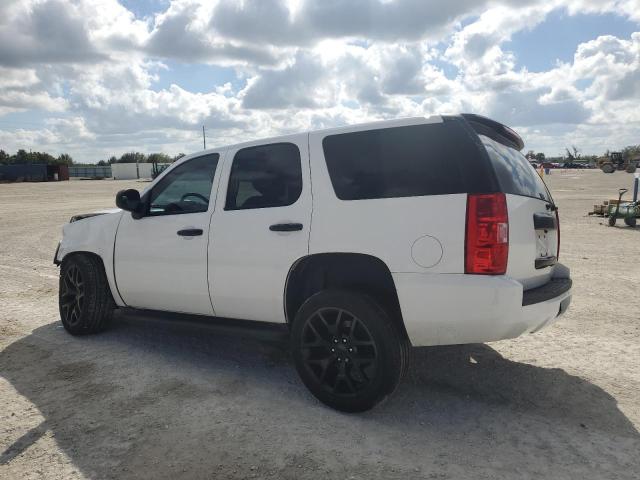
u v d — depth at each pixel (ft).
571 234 42.50
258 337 12.89
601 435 10.34
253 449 9.88
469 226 10.03
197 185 14.57
